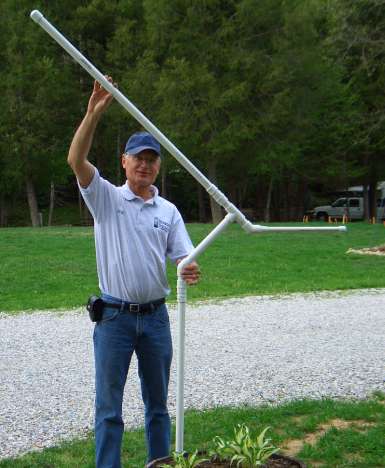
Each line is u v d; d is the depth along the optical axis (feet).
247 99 92.12
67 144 108.37
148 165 12.93
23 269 51.08
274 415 18.48
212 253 58.75
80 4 107.34
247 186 148.56
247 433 11.52
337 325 31.83
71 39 106.63
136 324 12.89
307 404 19.25
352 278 47.55
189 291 42.39
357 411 18.49
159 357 13.14
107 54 102.78
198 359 25.46
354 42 64.44
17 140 104.68
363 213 136.67
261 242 66.90
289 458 11.34
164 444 13.34
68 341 29.35
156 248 13.01
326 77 97.09
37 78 102.12
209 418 18.40
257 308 36.68
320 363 24.72
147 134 12.96
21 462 15.75
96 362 13.00
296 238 71.10
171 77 90.02
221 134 91.50
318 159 120.78
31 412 19.70
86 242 66.44
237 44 91.30
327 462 15.35
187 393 21.21
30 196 114.01
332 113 110.52
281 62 90.27
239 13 89.15
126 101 11.30
